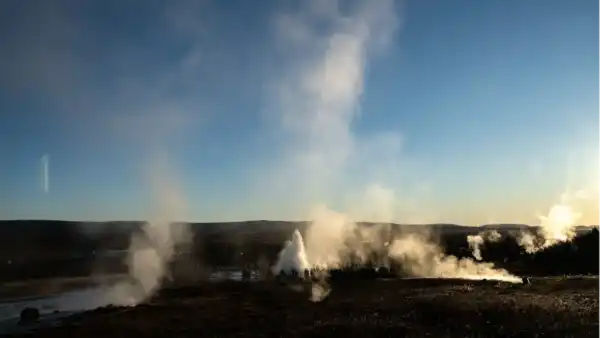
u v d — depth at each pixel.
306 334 32.06
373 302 42.78
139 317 39.69
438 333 31.25
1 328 38.44
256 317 38.28
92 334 34.50
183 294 52.56
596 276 59.75
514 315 35.06
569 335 29.48
